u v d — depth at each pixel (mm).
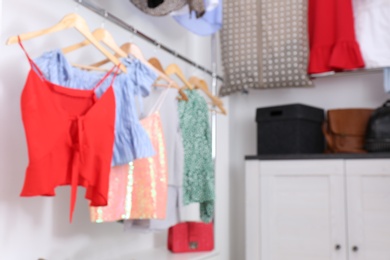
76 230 1745
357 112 2381
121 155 1464
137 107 1709
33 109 1195
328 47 2398
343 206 2082
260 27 2551
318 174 2162
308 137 2443
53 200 1643
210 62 2834
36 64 1289
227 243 2807
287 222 2215
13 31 1520
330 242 2094
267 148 2477
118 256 1959
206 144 1999
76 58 1791
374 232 2002
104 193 1319
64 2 1746
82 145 1296
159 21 2412
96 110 1350
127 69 1551
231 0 2646
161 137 1653
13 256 1479
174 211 1813
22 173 1529
